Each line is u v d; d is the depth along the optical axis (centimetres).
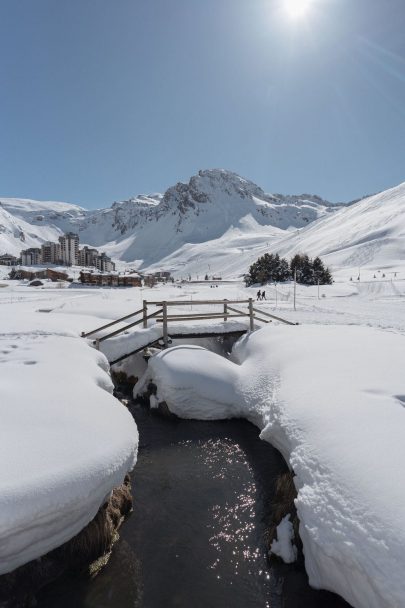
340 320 2127
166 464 846
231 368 1159
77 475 455
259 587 513
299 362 946
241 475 792
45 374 773
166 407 1105
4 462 445
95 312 1988
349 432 554
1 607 433
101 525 558
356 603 421
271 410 796
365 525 409
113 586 505
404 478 434
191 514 665
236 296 4400
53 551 498
